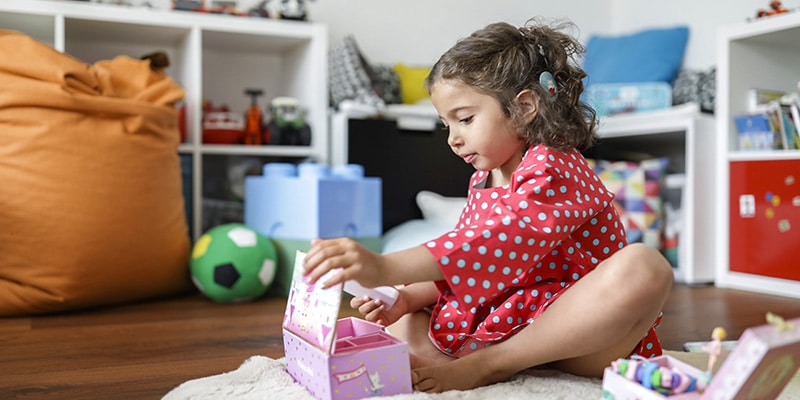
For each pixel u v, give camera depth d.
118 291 1.84
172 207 1.97
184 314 1.76
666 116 2.43
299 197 2.02
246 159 2.59
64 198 1.72
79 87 1.79
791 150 2.14
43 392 1.06
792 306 1.90
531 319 1.01
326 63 2.46
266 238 2.03
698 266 2.35
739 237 2.27
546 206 0.93
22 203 1.69
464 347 1.05
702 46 2.88
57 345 1.40
